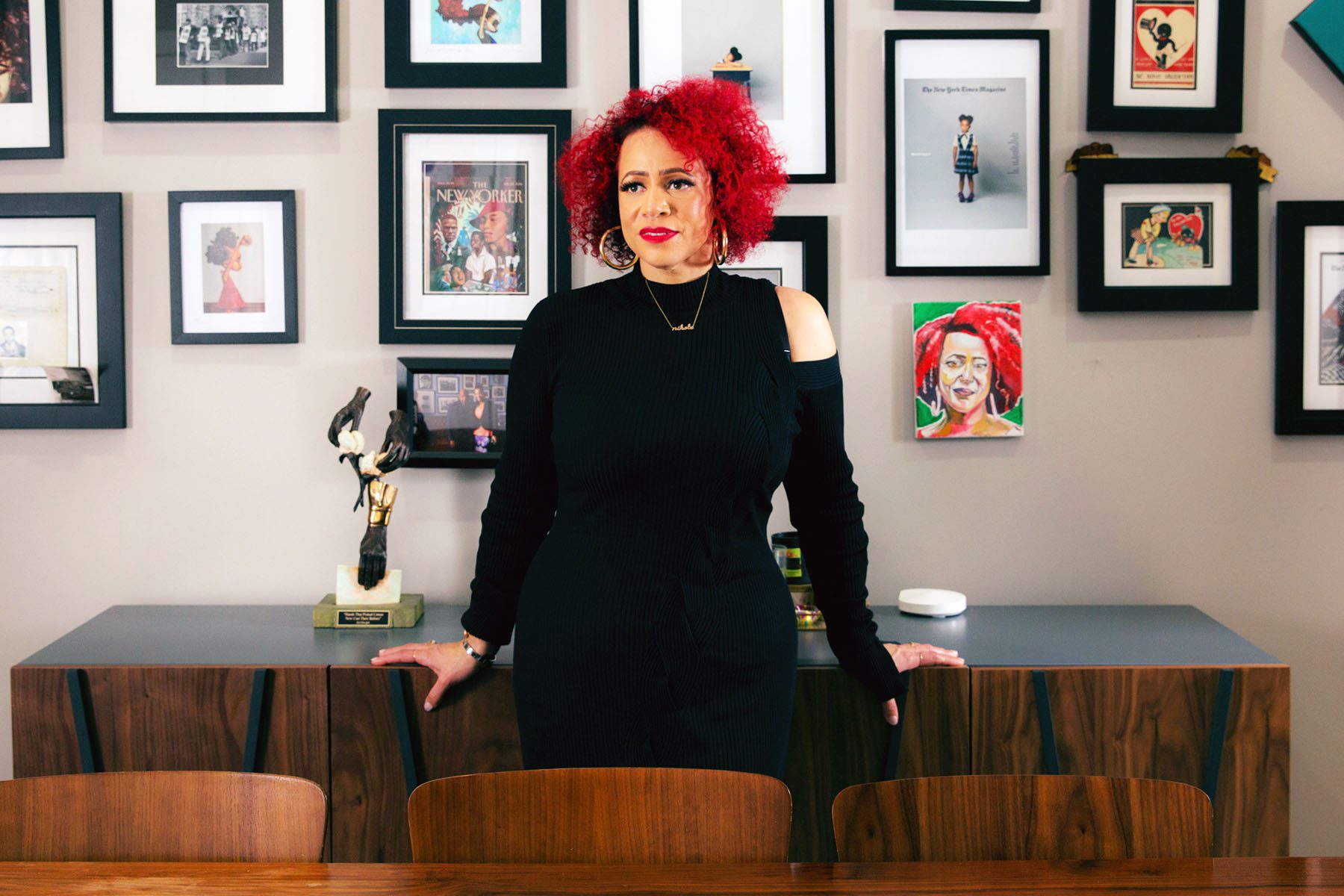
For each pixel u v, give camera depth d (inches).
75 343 97.3
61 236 97.0
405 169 96.8
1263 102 97.3
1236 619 99.7
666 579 63.1
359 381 98.5
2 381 97.3
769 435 64.1
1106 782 50.9
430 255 97.1
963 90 96.6
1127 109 96.0
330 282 97.9
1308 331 97.1
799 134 96.7
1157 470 98.9
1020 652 82.7
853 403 98.4
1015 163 96.7
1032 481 99.0
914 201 96.9
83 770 79.3
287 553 99.3
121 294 96.7
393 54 95.7
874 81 97.0
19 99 96.3
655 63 96.4
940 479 98.9
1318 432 97.0
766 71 96.4
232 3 95.9
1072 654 82.1
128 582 99.4
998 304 97.3
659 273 67.3
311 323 98.0
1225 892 43.3
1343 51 96.0
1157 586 99.5
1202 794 49.7
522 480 70.5
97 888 43.9
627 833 50.5
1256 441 98.8
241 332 97.5
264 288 97.5
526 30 96.2
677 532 63.5
